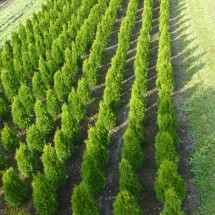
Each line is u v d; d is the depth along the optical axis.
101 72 23.25
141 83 19.52
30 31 29.14
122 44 23.86
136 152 14.55
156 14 29.75
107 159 15.38
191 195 13.56
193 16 27.22
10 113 20.56
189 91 19.22
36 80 21.09
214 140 15.70
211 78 19.81
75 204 12.28
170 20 27.83
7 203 15.15
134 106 17.03
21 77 22.95
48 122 17.98
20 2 40.97
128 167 13.07
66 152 16.14
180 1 30.44
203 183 13.88
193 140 15.95
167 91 17.09
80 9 29.75
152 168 15.25
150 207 13.69
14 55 25.38
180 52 23.12
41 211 13.45
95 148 14.95
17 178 14.41
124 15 31.17
